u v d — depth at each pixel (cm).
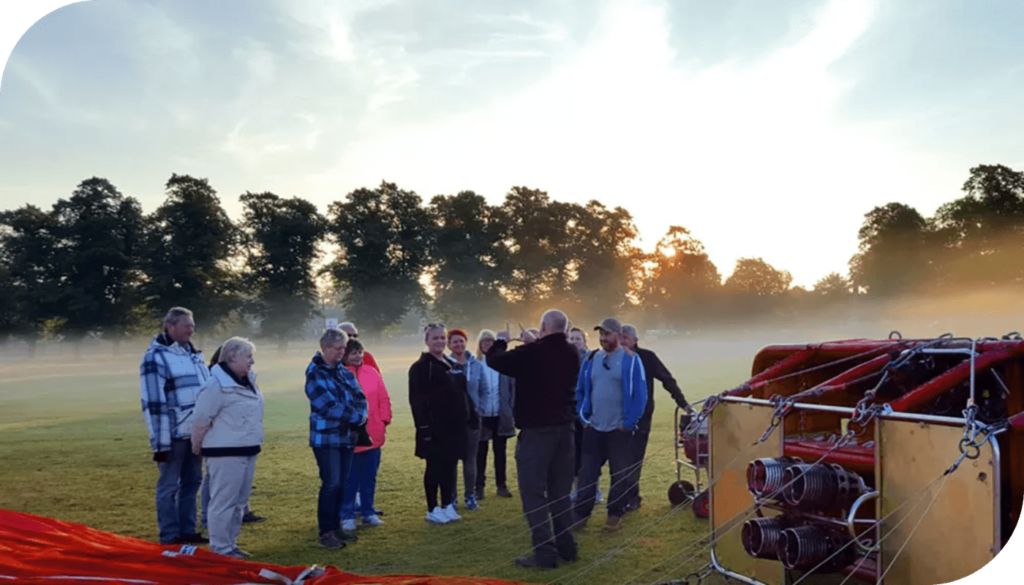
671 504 816
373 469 786
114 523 812
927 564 391
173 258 8412
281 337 8850
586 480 743
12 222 8631
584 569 604
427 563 632
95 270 8562
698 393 2272
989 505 361
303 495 951
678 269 10706
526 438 634
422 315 9962
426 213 9669
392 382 3238
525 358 636
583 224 10688
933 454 390
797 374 556
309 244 9156
